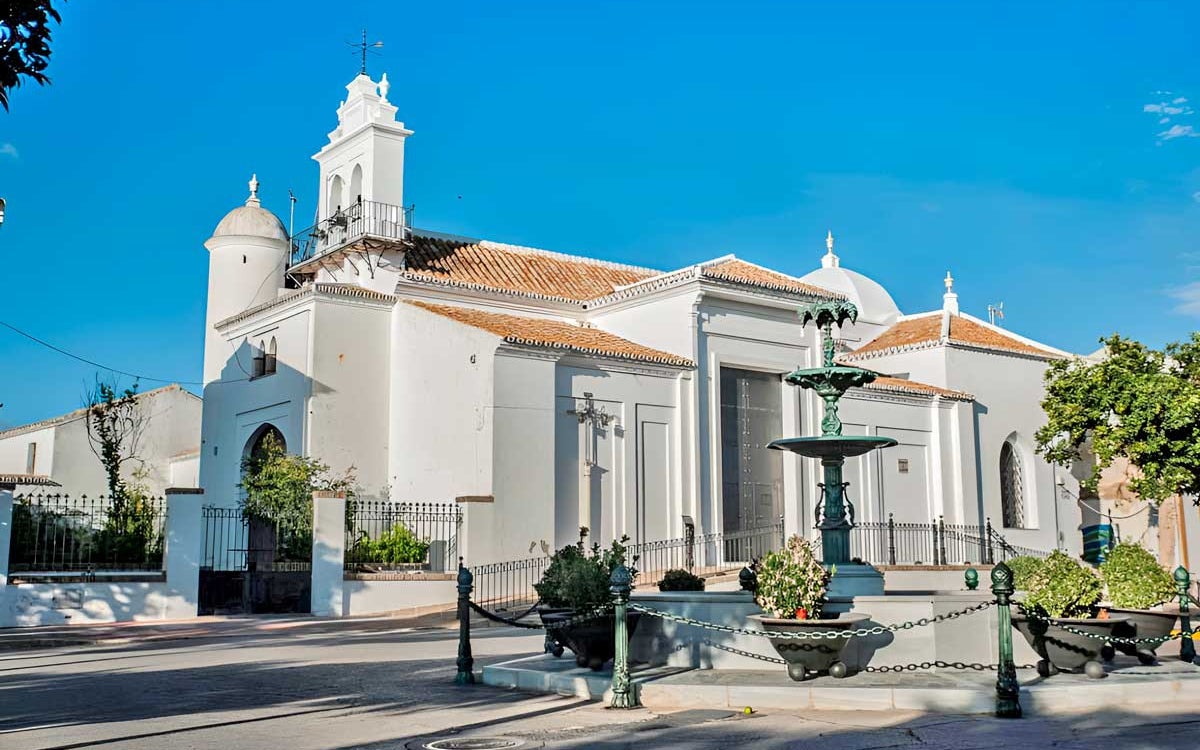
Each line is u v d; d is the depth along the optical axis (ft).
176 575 78.64
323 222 118.73
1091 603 42.19
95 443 140.97
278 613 84.38
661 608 46.14
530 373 95.71
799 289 113.80
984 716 36.88
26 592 73.77
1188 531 130.00
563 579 44.75
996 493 129.90
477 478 93.91
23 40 29.99
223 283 122.31
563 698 41.63
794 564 41.55
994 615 44.01
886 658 43.27
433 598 86.07
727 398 111.04
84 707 40.16
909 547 119.55
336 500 83.46
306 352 102.99
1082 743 32.53
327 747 32.63
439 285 110.01
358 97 117.19
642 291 110.93
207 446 118.52
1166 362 111.34
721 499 107.34
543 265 126.21
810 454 52.70
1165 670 42.70
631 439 102.06
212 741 33.37
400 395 104.99
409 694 43.14
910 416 123.03
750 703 39.17
